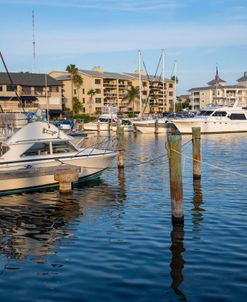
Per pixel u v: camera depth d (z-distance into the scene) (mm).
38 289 8445
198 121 50906
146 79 106625
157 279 8719
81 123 56562
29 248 10914
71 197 16719
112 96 101812
